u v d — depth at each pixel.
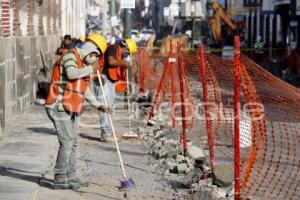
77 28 87.75
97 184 19.58
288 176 21.56
